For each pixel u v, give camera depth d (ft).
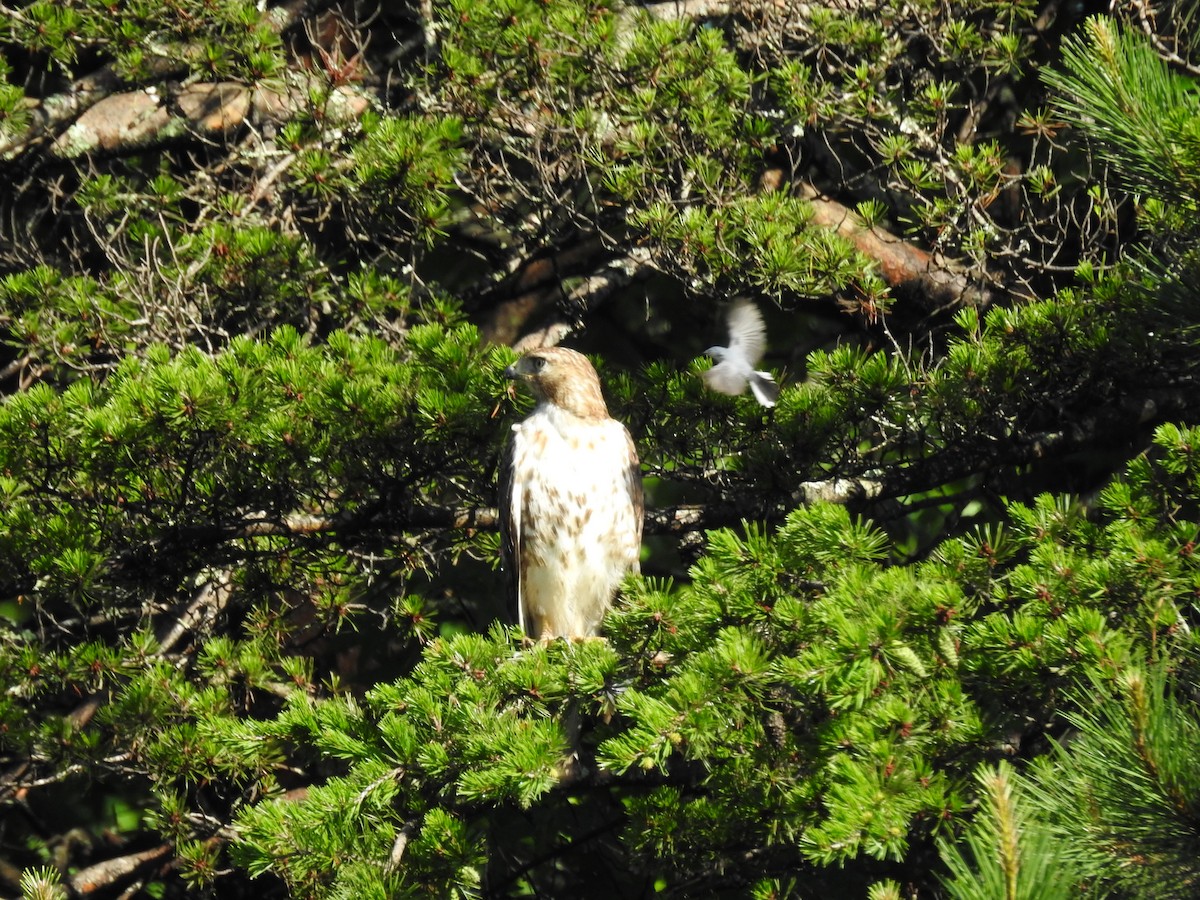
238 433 32.86
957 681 23.36
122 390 32.50
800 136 43.32
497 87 40.70
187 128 46.78
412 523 36.96
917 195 39.04
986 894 18.83
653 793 29.55
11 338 40.60
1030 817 20.51
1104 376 35.40
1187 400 37.42
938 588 23.47
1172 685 22.41
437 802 27.22
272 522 35.86
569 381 35.17
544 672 25.93
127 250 41.86
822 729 23.88
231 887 43.32
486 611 47.06
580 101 41.57
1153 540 25.17
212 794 42.29
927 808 22.47
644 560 49.73
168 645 41.16
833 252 37.29
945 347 44.42
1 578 33.91
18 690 35.37
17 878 45.88
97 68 53.11
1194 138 25.53
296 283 40.45
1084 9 47.62
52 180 49.37
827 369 35.01
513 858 40.86
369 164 39.27
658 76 40.70
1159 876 20.45
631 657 25.95
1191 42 34.58
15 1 47.44
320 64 47.85
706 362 35.63
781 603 24.48
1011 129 47.03
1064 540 26.89
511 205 42.68
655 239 38.47
